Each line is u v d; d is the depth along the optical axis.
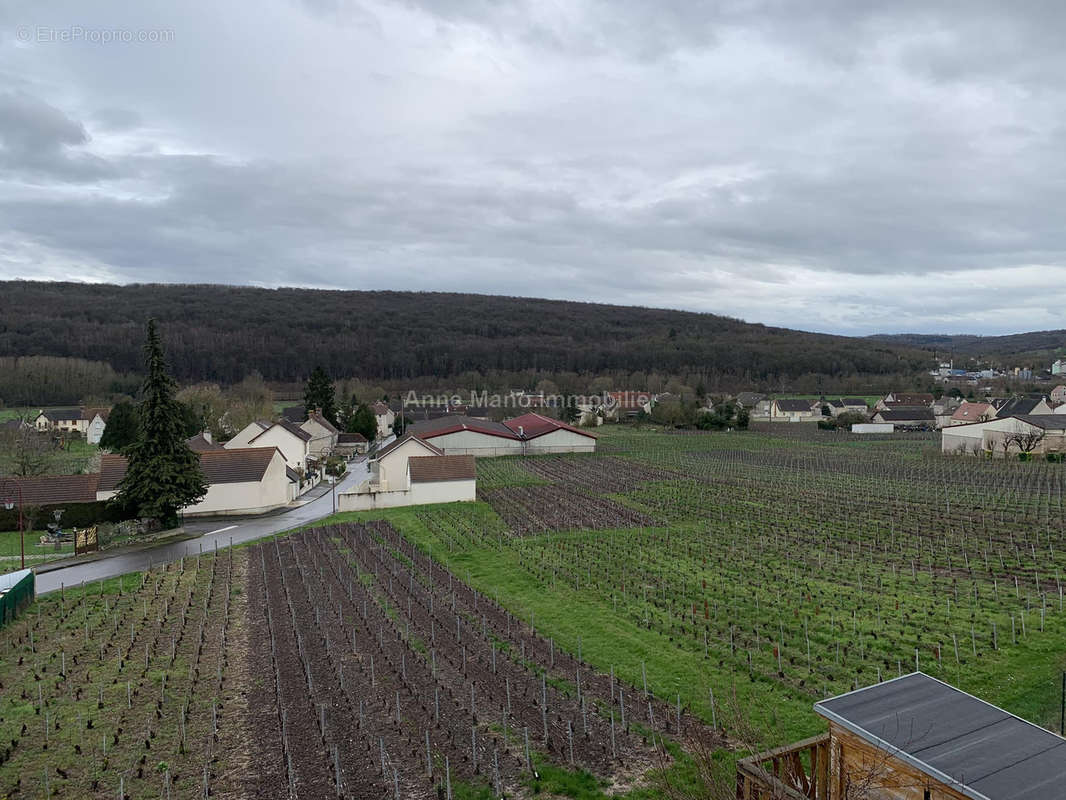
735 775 16.41
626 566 36.50
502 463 82.00
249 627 27.92
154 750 18.64
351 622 28.23
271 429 73.38
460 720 19.84
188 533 47.75
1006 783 11.20
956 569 35.53
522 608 30.00
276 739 19.06
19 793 16.72
